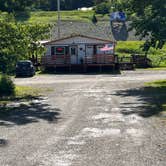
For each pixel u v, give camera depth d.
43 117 22.34
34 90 38.09
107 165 12.52
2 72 37.03
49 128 18.78
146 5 39.69
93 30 90.88
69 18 157.62
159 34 38.59
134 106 25.97
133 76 53.47
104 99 30.34
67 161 12.99
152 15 39.22
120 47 92.69
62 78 52.47
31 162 12.92
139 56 69.25
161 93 33.44
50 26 39.22
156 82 43.41
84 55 65.50
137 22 39.72
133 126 19.02
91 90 37.44
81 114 23.14
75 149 14.56
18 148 14.80
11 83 36.38
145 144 15.25
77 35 65.25
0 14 36.47
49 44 65.06
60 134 17.28
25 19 147.38
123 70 65.06
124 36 101.81
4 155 13.83
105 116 22.16
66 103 28.53
